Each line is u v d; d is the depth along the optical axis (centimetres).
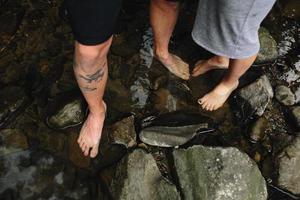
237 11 155
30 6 254
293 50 252
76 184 202
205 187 193
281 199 203
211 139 219
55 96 223
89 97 187
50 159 208
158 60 239
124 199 192
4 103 218
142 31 251
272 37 251
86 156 209
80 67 162
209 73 239
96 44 145
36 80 229
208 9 164
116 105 226
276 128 222
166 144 212
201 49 247
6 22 245
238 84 233
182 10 261
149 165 202
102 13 136
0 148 208
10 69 231
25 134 213
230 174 197
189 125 220
